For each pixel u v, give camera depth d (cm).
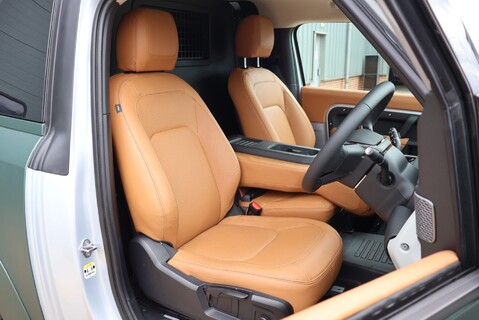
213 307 154
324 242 172
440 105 90
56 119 138
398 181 165
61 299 141
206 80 276
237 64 304
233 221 206
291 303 147
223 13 282
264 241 179
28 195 138
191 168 190
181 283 154
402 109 284
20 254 145
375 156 156
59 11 137
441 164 93
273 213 219
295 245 169
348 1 105
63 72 136
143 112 172
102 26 138
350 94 310
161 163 176
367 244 213
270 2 282
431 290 89
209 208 195
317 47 369
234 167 209
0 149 149
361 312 83
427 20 88
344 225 229
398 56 100
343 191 213
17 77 147
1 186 147
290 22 308
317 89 323
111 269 145
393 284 88
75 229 135
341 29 412
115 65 204
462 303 88
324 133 325
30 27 142
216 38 279
